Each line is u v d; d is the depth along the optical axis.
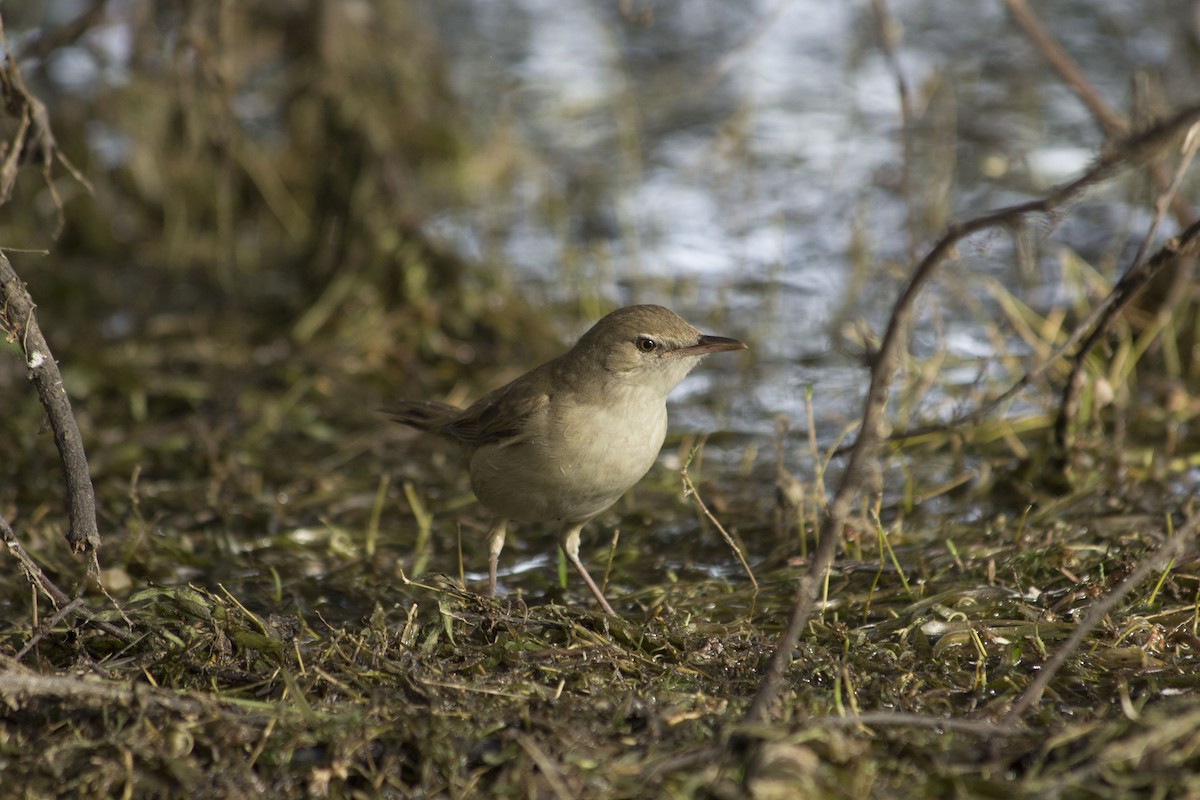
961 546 9.89
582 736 7.03
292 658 7.90
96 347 14.43
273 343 14.66
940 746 6.75
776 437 11.45
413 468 12.27
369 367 14.02
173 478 11.97
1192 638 8.07
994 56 20.47
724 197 17.97
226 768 6.84
